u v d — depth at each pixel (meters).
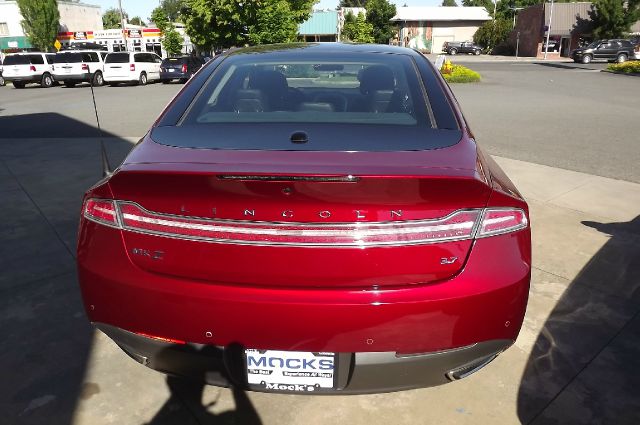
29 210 5.09
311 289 1.76
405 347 1.79
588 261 3.89
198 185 1.72
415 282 1.78
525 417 2.32
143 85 25.98
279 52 2.94
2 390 2.48
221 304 1.78
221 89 2.54
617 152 7.82
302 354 1.83
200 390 2.50
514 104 14.27
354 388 1.88
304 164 1.77
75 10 53.81
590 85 21.05
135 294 1.86
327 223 1.71
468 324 1.80
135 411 2.35
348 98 2.47
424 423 2.28
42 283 3.56
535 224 4.66
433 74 2.66
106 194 1.88
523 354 2.77
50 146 8.37
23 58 25.08
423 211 1.72
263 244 1.75
